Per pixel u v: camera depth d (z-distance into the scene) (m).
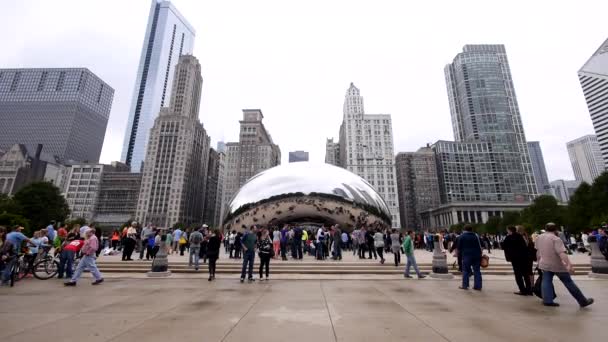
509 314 5.63
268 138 161.50
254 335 4.37
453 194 140.00
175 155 126.62
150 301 6.71
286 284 9.23
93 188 137.75
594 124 132.75
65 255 10.53
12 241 9.03
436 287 8.77
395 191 117.81
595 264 11.02
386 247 21.09
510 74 163.25
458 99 167.88
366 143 123.25
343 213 23.41
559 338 4.28
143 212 121.75
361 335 4.38
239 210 24.08
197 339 4.20
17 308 6.04
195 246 12.10
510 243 7.93
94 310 5.87
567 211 45.69
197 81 146.62
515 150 145.38
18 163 124.56
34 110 190.25
